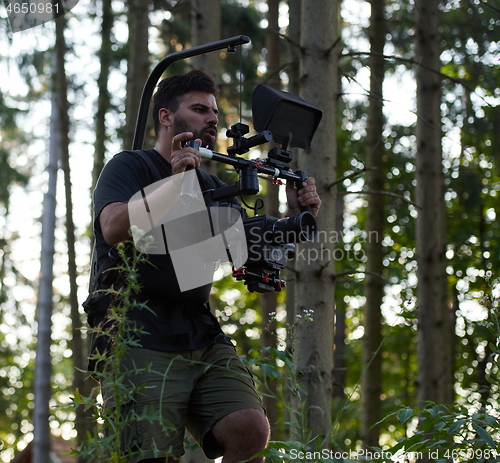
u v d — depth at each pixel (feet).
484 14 35.50
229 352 11.16
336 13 19.77
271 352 11.46
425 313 29.32
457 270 47.85
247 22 42.42
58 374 83.71
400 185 47.91
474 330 37.22
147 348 10.31
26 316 67.46
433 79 30.04
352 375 61.87
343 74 19.95
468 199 42.68
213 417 10.58
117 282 10.51
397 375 61.98
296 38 27.73
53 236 38.55
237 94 43.52
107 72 44.37
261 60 45.85
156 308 10.58
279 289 11.24
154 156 11.29
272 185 34.24
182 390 10.36
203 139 11.35
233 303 66.03
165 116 11.42
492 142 39.73
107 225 10.12
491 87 37.63
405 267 50.67
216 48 11.76
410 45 41.81
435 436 10.71
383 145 39.58
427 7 30.12
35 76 44.60
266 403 29.89
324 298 18.24
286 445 9.72
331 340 18.19
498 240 49.24
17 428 79.36
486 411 10.78
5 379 73.26
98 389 9.58
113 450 8.03
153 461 10.05
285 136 11.43
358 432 43.29
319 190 18.74
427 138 30.01
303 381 17.48
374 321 37.73
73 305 33.60
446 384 33.27
